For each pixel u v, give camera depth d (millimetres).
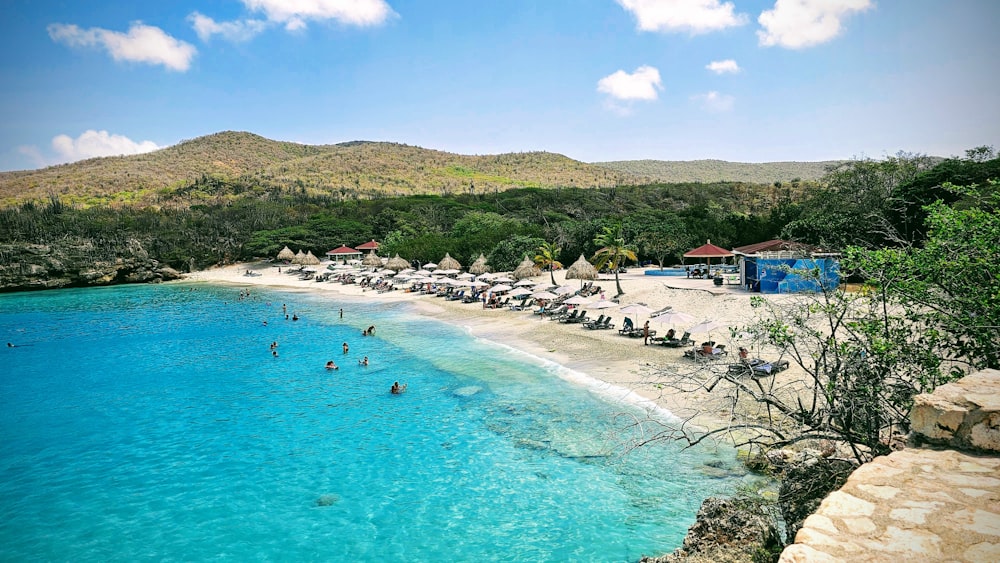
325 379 25547
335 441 17891
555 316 36969
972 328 8336
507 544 11828
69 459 17062
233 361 29969
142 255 81188
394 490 14453
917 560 3609
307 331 38469
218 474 15789
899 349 8930
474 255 65438
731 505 9703
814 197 57594
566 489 13977
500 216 90688
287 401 22375
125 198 150000
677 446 15625
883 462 5000
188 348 33781
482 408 20141
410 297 54062
